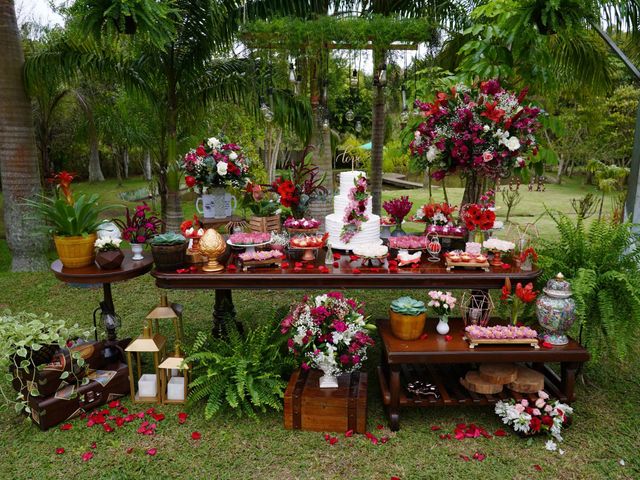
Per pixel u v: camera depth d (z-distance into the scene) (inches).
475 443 105.5
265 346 127.3
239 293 206.4
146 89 246.1
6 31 225.9
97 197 124.7
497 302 191.5
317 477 94.7
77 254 122.3
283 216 150.3
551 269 127.5
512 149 119.0
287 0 225.5
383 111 252.4
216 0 211.0
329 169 248.2
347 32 194.9
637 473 95.5
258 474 95.8
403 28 195.8
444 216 140.0
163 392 121.2
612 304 117.4
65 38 225.1
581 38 227.6
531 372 116.9
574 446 104.1
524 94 122.7
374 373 138.5
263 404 117.1
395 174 778.2
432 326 124.2
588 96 283.6
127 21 148.8
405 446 104.5
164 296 124.6
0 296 203.9
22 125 235.5
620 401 121.3
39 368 109.5
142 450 103.1
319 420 109.2
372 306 190.7
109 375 121.5
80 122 373.4
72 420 114.0
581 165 639.1
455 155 124.2
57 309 187.6
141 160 681.0
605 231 129.0
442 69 225.1
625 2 178.1
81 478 94.8
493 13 153.9
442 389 114.9
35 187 242.7
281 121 238.2
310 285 118.0
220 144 193.6
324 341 111.9
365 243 132.7
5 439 107.4
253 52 222.4
